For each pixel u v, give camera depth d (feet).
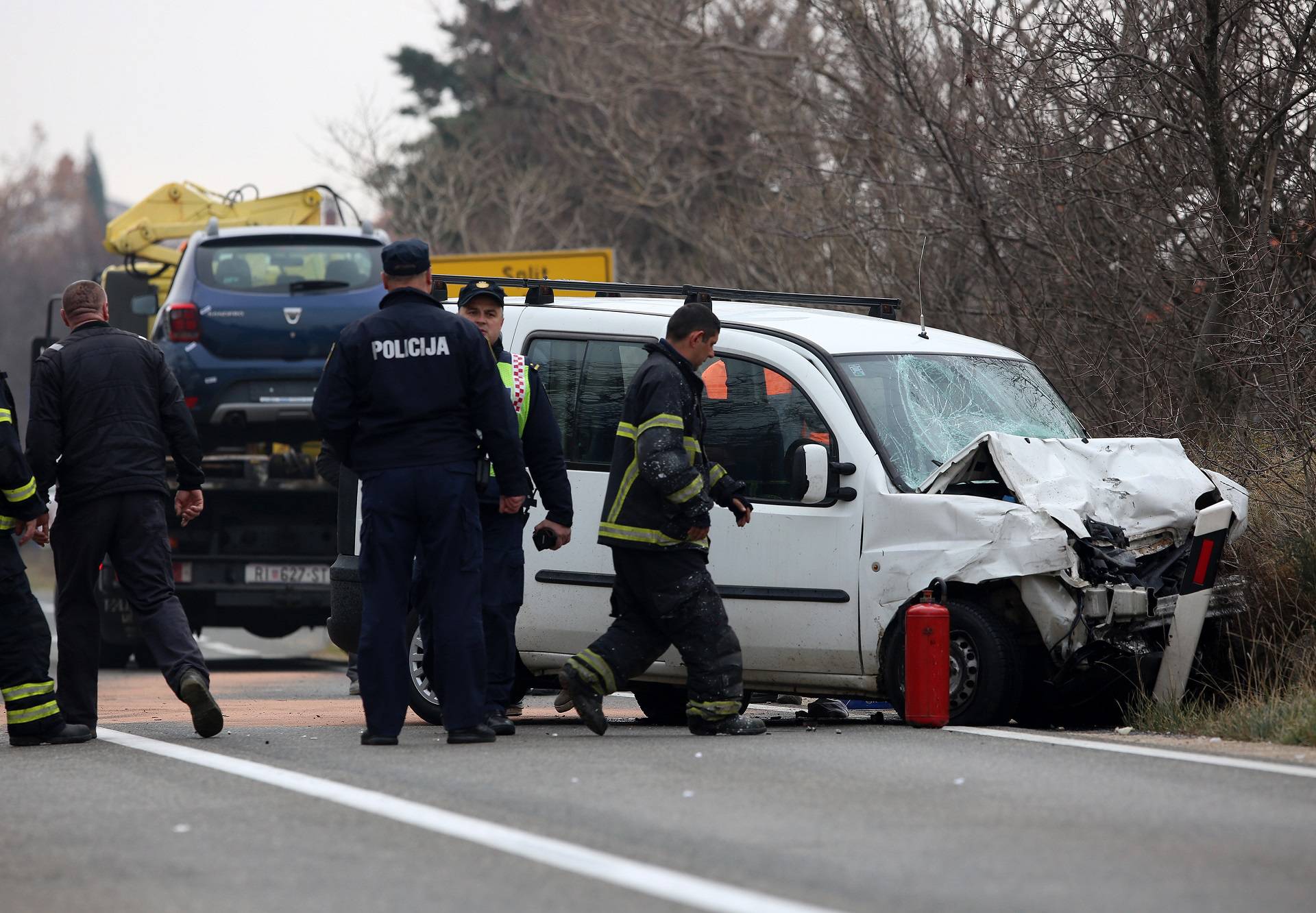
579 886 61.67
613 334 123.65
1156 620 110.63
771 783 83.05
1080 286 168.04
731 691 105.70
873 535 110.52
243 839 71.10
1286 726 100.99
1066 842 68.49
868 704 137.39
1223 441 142.72
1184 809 75.72
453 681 101.40
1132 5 161.48
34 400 109.70
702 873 63.41
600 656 105.91
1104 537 109.50
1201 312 158.81
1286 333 138.92
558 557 121.60
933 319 192.34
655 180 318.65
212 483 189.98
